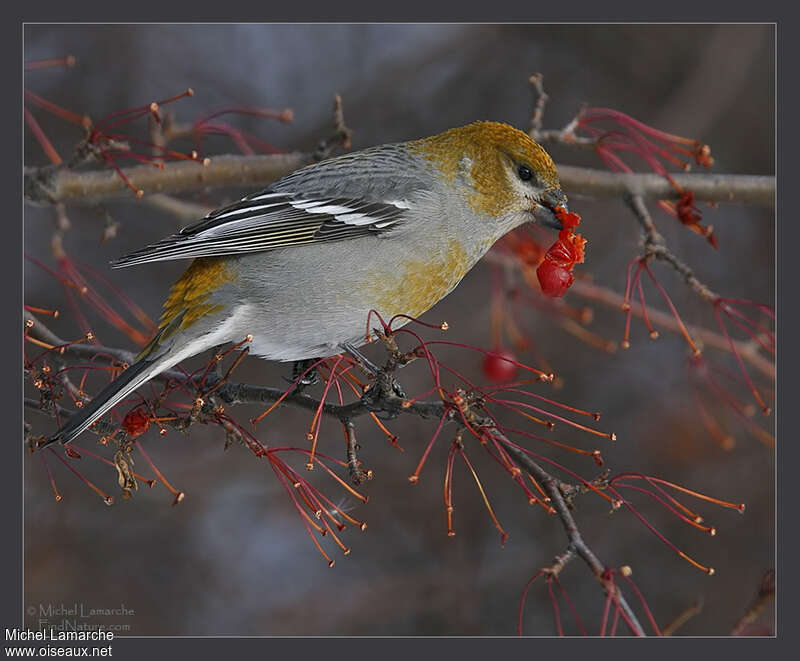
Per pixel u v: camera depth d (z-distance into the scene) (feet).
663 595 36.40
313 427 21.83
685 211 29.89
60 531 37.09
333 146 31.60
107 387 24.14
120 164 40.91
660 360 40.96
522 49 44.57
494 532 38.27
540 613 36.50
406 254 26.96
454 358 39.83
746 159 42.68
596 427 39.27
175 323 25.73
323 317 26.25
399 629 36.27
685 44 43.60
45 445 22.63
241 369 38.99
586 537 37.81
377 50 45.29
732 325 41.39
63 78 41.75
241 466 39.34
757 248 42.83
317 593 37.04
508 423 39.14
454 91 44.52
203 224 25.86
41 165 40.81
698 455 38.86
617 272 42.14
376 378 21.88
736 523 37.70
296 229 26.16
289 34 44.96
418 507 38.65
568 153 42.19
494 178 27.84
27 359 25.08
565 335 41.06
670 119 41.68
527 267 33.71
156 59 43.19
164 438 39.50
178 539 37.93
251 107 43.29
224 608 36.60
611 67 43.93
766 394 39.75
